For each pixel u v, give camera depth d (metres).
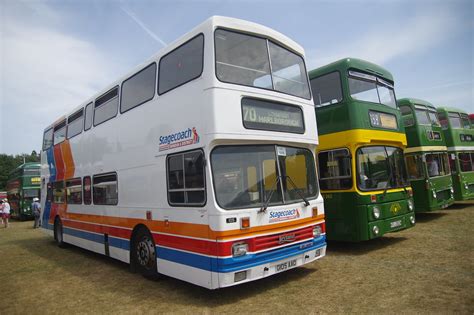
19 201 29.52
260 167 6.19
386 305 5.19
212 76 5.72
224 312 5.35
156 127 7.11
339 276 6.77
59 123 13.29
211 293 6.30
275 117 6.46
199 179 5.83
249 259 5.64
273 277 7.02
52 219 13.71
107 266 9.25
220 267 5.39
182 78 6.46
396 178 9.54
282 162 6.57
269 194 6.21
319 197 7.22
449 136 15.46
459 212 14.10
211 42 5.88
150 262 7.38
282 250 6.16
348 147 8.67
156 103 7.17
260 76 6.42
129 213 8.04
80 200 10.96
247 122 5.96
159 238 6.88
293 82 7.16
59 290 7.25
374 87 9.58
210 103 5.68
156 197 7.01
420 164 12.66
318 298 5.68
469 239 9.02
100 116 9.80
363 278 6.54
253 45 6.48
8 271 9.34
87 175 10.46
